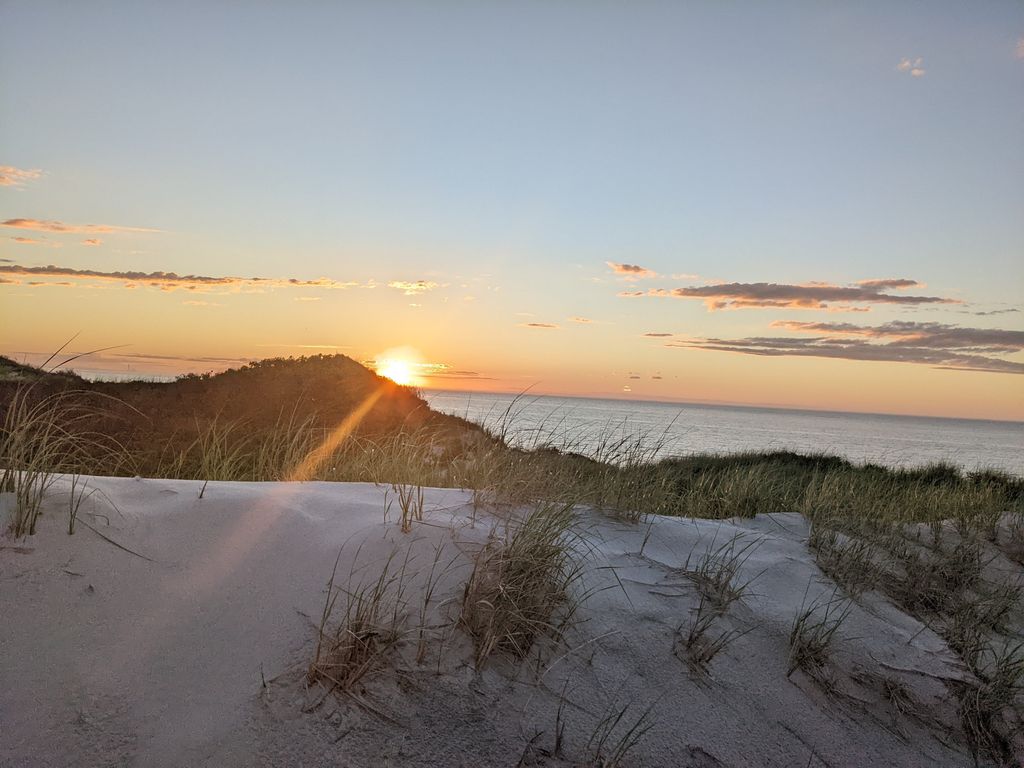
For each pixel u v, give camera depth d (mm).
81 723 2098
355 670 2545
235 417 13852
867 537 5477
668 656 3268
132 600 2635
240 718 2252
